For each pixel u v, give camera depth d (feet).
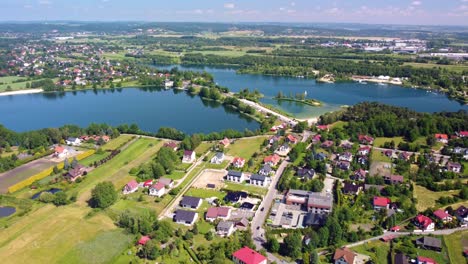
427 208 509.35
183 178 618.85
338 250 400.88
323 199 513.86
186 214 485.97
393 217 459.32
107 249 424.46
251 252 396.57
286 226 470.80
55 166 650.43
